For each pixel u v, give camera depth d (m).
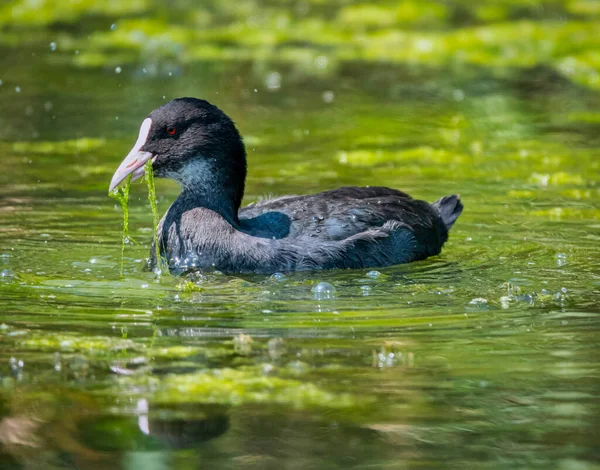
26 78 22.58
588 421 7.36
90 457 6.80
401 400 7.71
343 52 25.38
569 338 9.10
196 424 7.31
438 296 10.48
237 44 26.20
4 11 29.88
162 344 8.84
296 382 8.03
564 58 24.56
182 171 11.84
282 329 9.30
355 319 9.64
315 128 19.16
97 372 8.18
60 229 13.18
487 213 14.09
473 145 18.08
